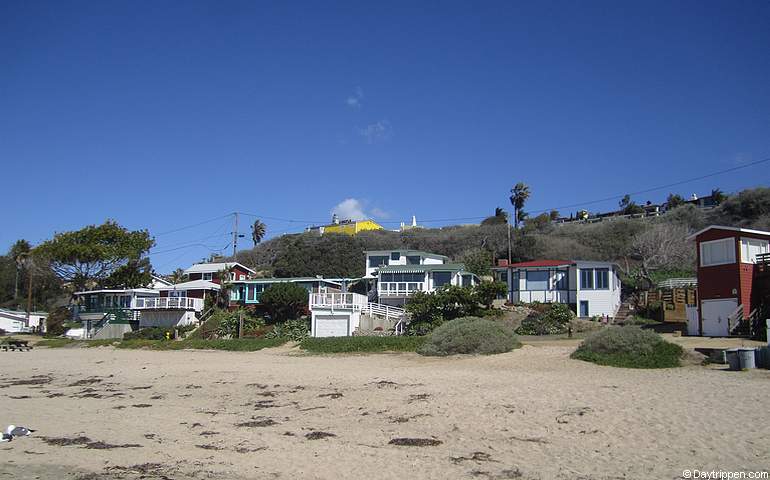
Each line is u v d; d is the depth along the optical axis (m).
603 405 17.70
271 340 46.03
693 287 47.31
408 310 46.50
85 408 21.84
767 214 72.94
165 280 83.38
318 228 121.00
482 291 45.94
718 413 15.84
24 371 35.91
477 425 16.30
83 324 69.12
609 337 28.14
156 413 20.30
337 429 16.64
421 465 12.65
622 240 79.44
